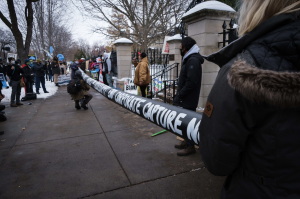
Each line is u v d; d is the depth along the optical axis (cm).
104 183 230
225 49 85
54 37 2498
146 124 432
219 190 215
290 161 67
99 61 1125
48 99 768
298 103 60
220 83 79
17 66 640
